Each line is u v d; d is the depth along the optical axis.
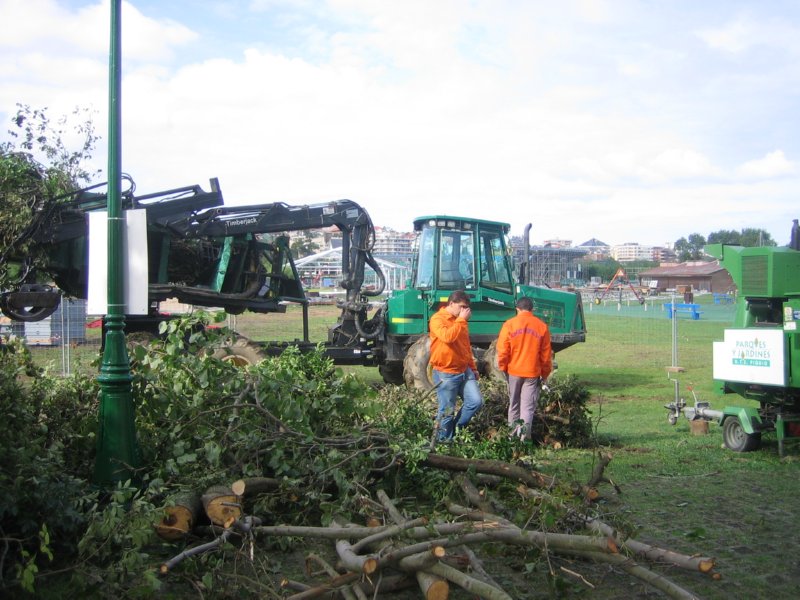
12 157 10.76
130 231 5.80
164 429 6.02
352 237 12.97
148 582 4.16
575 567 4.92
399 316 12.88
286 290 13.45
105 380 5.61
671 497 6.74
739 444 8.66
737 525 5.96
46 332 19.41
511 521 5.10
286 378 6.45
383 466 6.14
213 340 6.36
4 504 4.34
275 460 5.66
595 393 14.03
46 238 10.98
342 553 4.27
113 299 5.72
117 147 5.83
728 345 8.66
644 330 31.09
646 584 4.71
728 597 4.59
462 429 7.71
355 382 6.78
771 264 8.21
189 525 5.00
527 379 8.35
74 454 6.05
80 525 4.88
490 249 13.43
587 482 6.48
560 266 51.00
